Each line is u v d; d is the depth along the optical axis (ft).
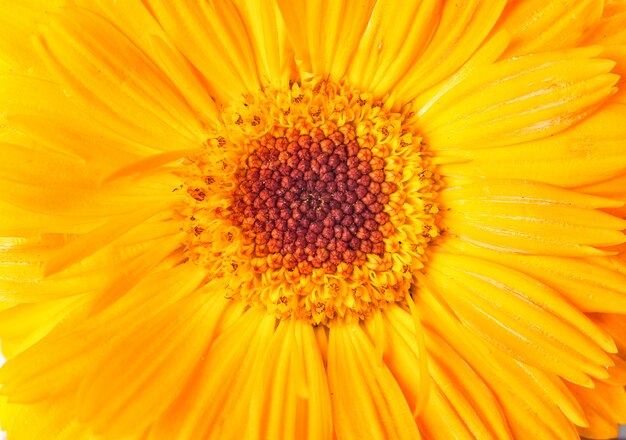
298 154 0.36
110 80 0.34
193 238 0.35
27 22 0.34
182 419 0.34
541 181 0.34
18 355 0.33
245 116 0.36
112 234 0.33
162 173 0.35
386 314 0.36
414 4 0.34
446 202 0.36
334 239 0.36
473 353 0.35
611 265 0.34
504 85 0.33
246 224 0.36
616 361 0.34
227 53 0.35
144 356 0.34
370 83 0.35
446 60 0.34
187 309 0.36
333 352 0.36
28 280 0.34
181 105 0.35
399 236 0.36
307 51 0.35
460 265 0.35
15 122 0.33
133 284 0.34
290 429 0.34
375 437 0.34
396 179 0.36
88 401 0.33
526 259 0.34
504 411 0.34
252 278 0.36
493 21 0.33
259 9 0.35
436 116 0.35
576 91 0.33
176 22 0.34
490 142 0.34
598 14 0.33
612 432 0.35
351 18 0.34
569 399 0.33
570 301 0.34
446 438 0.34
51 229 0.34
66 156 0.33
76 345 0.34
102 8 0.34
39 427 0.33
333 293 0.36
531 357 0.33
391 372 0.35
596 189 0.34
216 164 0.35
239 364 0.35
